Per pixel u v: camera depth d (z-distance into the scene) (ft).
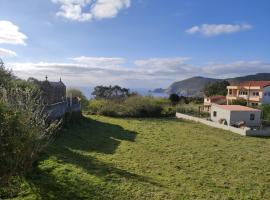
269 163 70.49
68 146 69.10
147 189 45.39
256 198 46.75
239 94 219.41
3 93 36.73
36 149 37.09
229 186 51.44
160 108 168.76
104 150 70.74
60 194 39.04
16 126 31.71
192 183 51.29
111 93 272.92
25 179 41.09
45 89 97.50
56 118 87.86
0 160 30.60
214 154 76.54
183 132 112.16
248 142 98.37
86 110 161.48
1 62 74.02
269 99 200.34
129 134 100.01
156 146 81.87
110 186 44.55
